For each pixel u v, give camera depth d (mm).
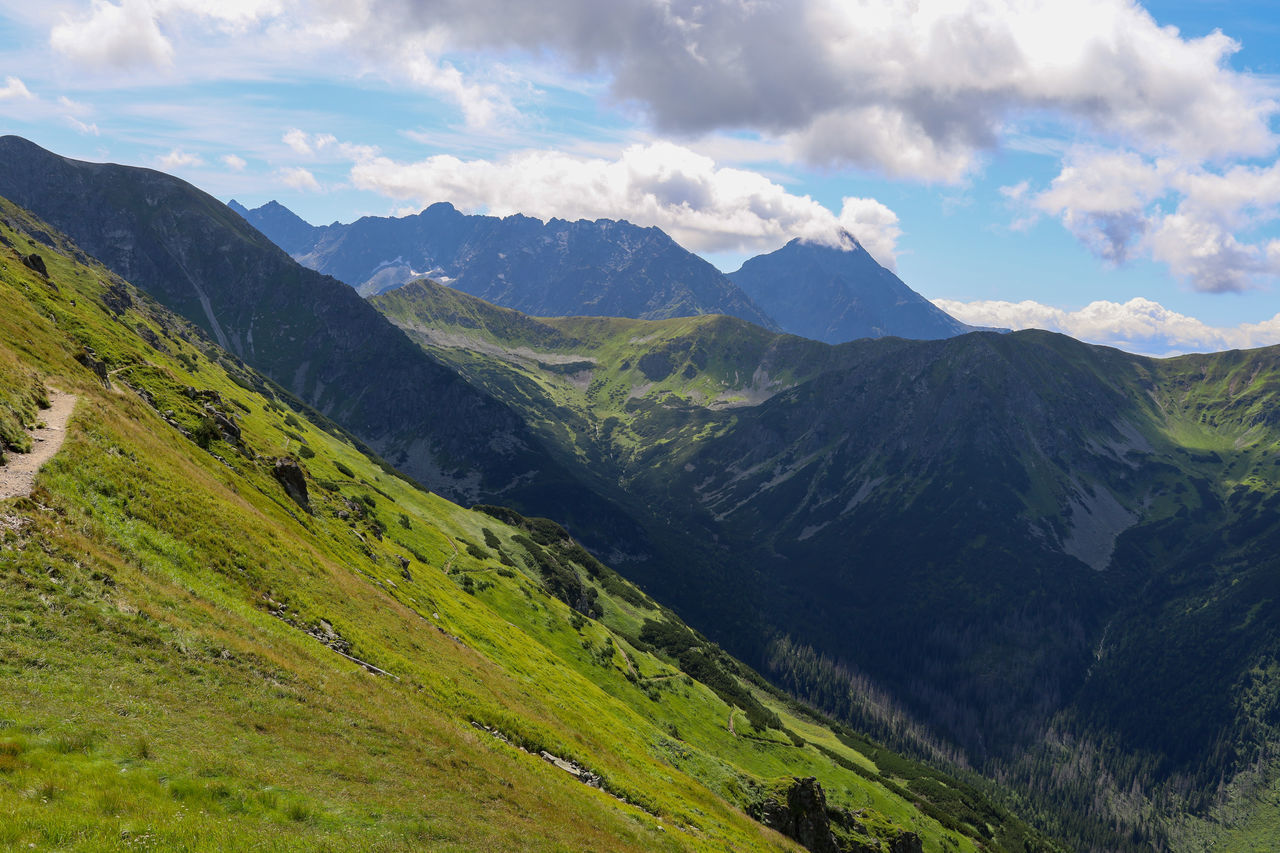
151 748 24469
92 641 29391
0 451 40594
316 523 90188
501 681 73312
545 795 42625
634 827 48188
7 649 25781
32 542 33031
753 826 81438
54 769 20766
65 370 67000
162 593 37094
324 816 25719
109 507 43156
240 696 32031
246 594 46875
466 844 28594
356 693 40531
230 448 88875
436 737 41156
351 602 61469
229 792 24250
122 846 18781
